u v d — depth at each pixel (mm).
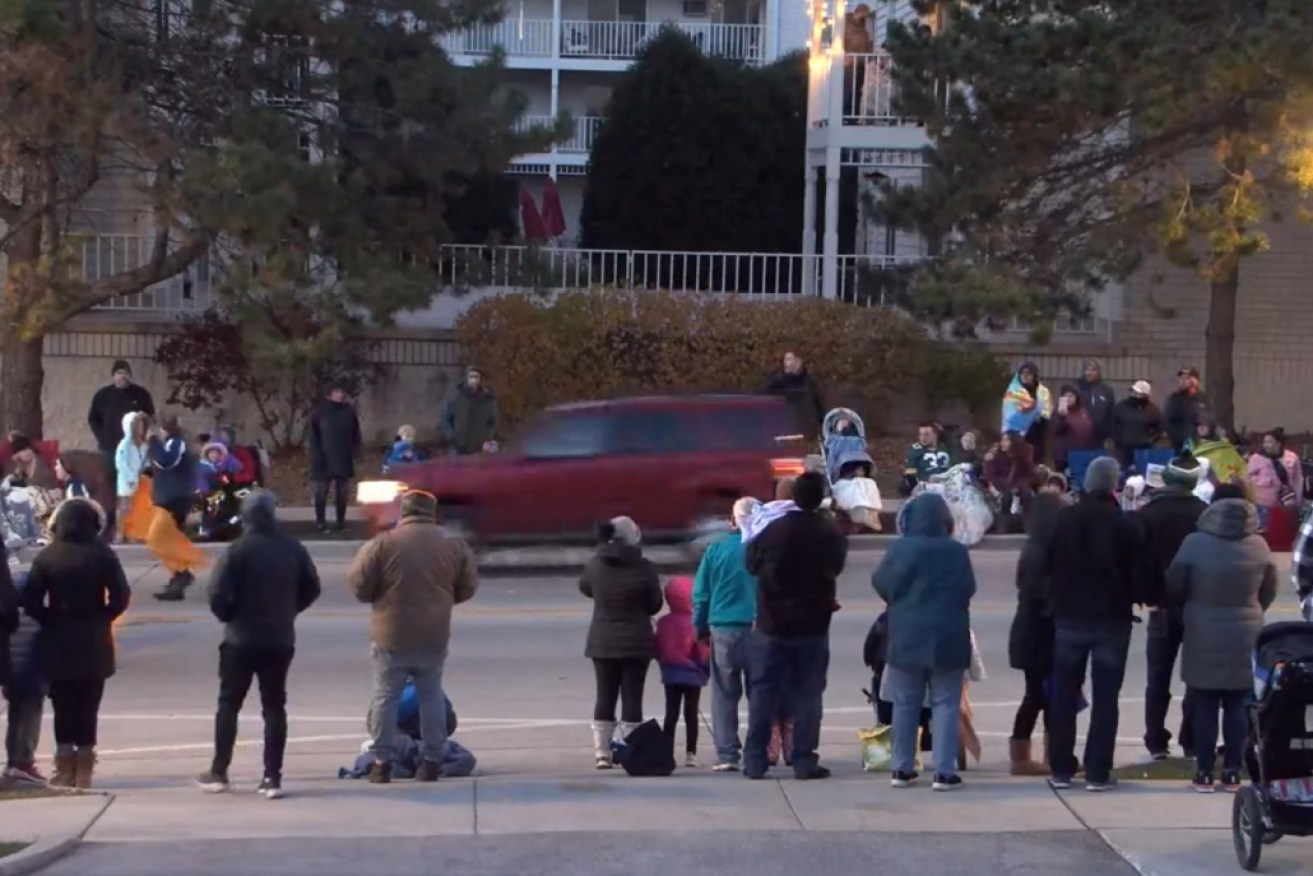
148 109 26531
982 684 16328
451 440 25906
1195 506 12789
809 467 21266
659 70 42094
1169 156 28141
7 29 23469
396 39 28406
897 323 30359
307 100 28156
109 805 11188
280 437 30891
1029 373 27125
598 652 12805
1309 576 11461
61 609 12062
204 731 14383
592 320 29766
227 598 11461
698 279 33500
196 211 25312
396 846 10008
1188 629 11453
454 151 28266
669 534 22344
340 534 25312
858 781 11977
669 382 29812
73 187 27828
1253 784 9562
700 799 11305
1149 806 11008
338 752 13602
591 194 42938
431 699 12000
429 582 11891
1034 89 26953
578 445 22391
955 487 24938
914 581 11445
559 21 50844
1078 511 11336
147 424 23000
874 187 33875
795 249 42188
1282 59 25203
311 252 26906
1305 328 33312
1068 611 11328
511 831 10398
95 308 31438
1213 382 30047
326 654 17484
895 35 29266
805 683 12031
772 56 51031
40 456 24531
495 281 31328
